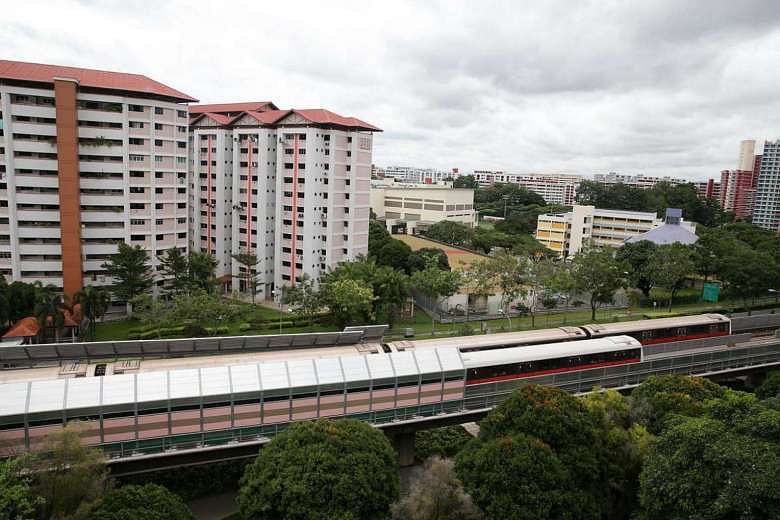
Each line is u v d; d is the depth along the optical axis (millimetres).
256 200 95625
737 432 32125
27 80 72375
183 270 79688
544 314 88750
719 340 66000
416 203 175375
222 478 43062
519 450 34188
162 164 83750
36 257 77438
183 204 88188
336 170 91625
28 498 28609
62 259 76500
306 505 31219
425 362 47250
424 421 46375
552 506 32312
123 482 40562
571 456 35250
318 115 90188
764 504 27172
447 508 32344
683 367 60656
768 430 31016
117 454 37500
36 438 35594
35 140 75125
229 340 49281
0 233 75625
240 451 40656
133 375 38906
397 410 45719
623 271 87562
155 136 82188
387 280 75062
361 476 32344
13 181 74688
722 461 29219
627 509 37875
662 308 97000
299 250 92125
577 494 33250
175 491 41344
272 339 50438
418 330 75312
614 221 156750
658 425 40531
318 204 91625
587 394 48062
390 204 181750
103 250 80250
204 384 39719
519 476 33000
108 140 78438
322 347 51281
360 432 35750
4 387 35812
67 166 75062
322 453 33219
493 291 83000
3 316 62750
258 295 96188
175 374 39812
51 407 35781
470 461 35469
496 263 78188
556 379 52781
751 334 69812
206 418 39562
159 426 38406
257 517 32375
